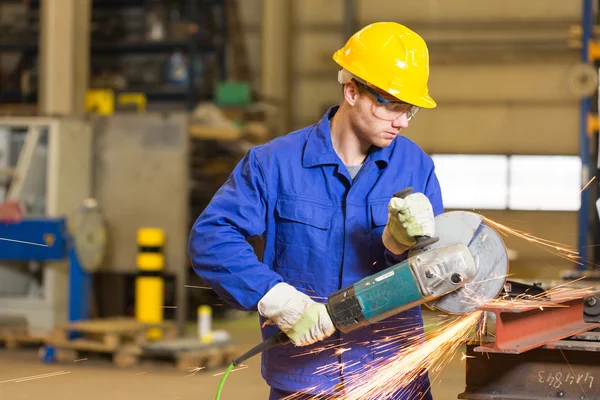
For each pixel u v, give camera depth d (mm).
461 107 9203
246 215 1822
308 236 1844
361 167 1869
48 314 5496
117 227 5926
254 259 1769
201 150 7418
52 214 5582
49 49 7344
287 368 1864
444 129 9234
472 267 1619
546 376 1674
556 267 8781
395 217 1647
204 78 9445
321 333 1682
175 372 4809
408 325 1847
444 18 9258
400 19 9367
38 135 5668
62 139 5652
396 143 1913
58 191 5609
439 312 1895
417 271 1615
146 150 5910
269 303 1696
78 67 7422
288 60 9406
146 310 5609
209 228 1803
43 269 5512
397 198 1641
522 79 9070
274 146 1896
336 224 1851
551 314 1724
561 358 1667
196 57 9219
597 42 7883
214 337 5152
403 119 1786
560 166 8984
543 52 9023
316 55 9625
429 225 1634
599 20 8336
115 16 9438
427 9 9297
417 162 1910
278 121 9219
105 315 6277
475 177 9172
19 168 5555
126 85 9211
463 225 1687
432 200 1906
